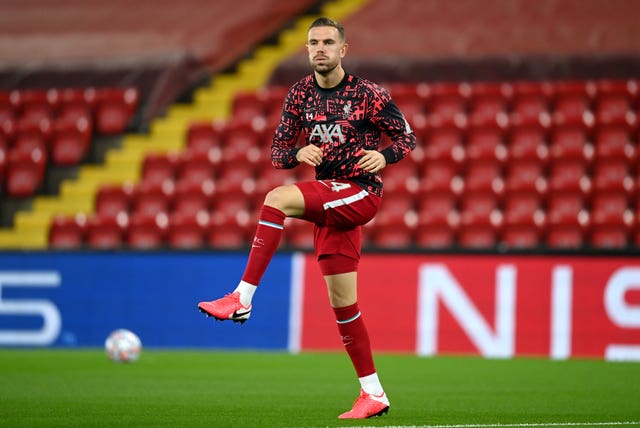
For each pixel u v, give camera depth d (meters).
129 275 43.22
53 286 43.84
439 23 63.97
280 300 41.47
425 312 39.62
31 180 54.97
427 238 46.03
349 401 22.62
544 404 22.19
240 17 67.50
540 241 45.03
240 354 39.41
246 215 49.75
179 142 57.66
